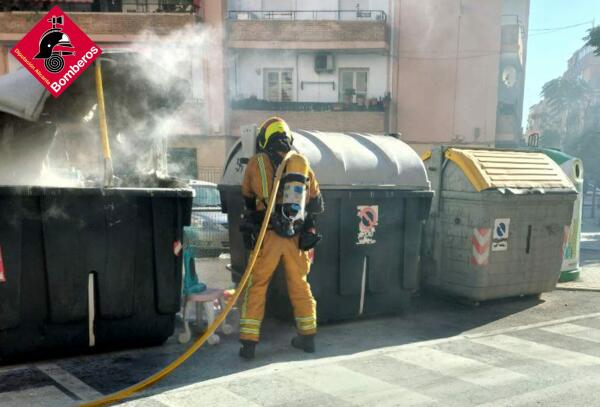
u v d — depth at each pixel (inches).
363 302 205.2
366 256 203.3
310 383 140.3
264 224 156.9
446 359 163.8
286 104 821.2
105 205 151.8
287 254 163.3
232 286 264.8
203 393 131.9
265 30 802.8
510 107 872.9
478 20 837.2
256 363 156.9
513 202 233.3
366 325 205.6
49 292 146.0
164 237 161.0
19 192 139.0
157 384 137.9
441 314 226.4
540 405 129.2
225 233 355.3
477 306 241.6
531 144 500.7
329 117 823.1
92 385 136.3
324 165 191.2
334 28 805.2
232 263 228.5
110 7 778.8
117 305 155.3
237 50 813.9
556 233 254.5
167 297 162.2
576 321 216.8
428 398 131.9
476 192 231.9
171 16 751.7
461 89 846.5
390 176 204.5
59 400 126.0
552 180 253.6
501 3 831.7
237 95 833.5
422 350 173.0
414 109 850.8
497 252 236.1
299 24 805.2
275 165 165.3
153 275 161.0
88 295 151.5
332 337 187.9
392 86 843.4
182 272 167.8
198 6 774.5
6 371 143.8
